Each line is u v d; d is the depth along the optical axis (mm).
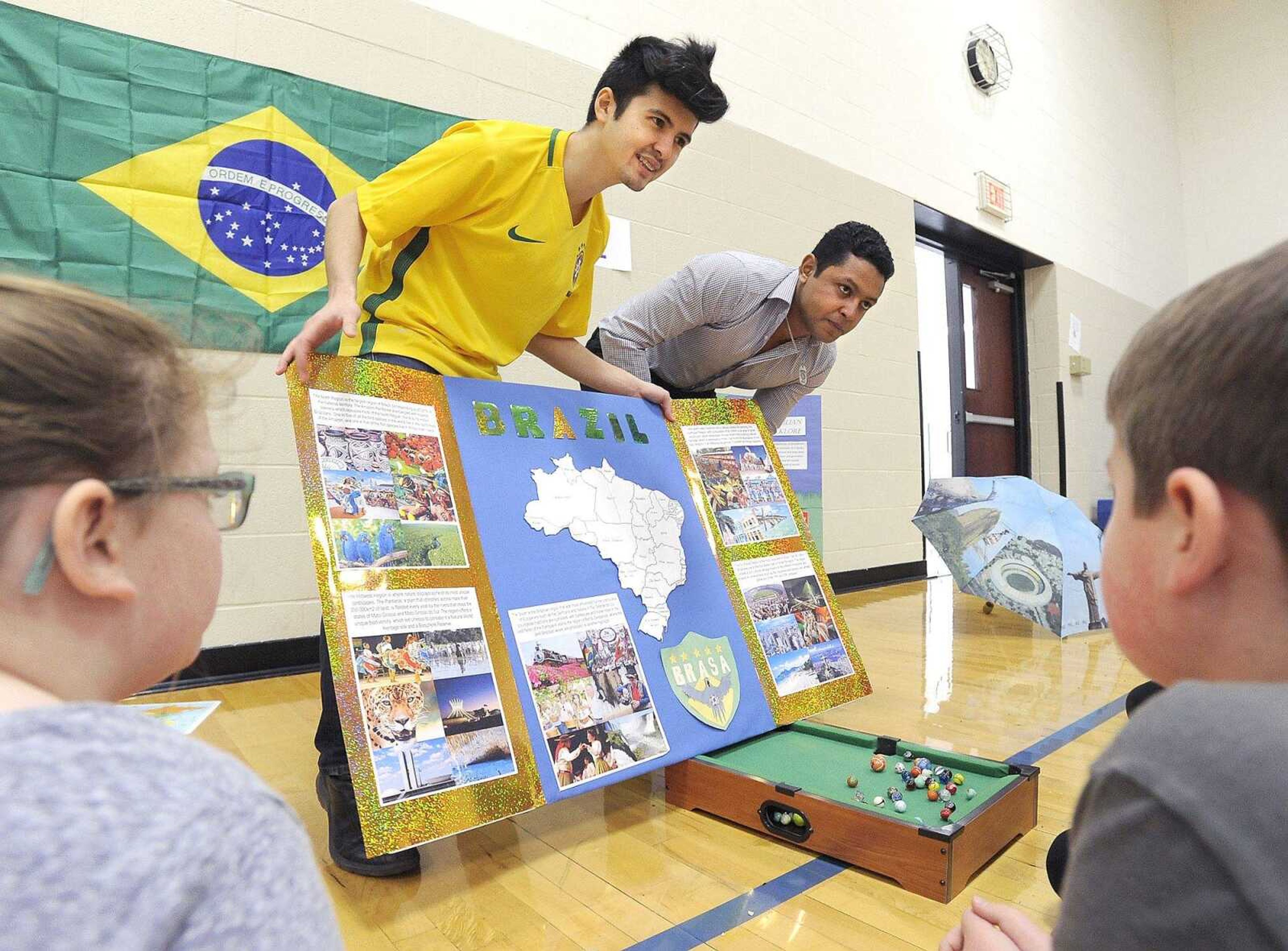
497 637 1292
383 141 2535
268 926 293
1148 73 6945
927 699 2074
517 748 1228
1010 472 5691
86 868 257
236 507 411
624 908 1079
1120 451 428
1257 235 6902
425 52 2633
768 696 1604
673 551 1621
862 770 1409
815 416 3879
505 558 1368
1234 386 352
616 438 1671
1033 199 5492
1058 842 1053
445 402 1425
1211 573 370
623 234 3117
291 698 2068
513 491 1437
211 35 2254
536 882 1151
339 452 1255
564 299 1656
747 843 1284
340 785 1197
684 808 1435
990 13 5199
